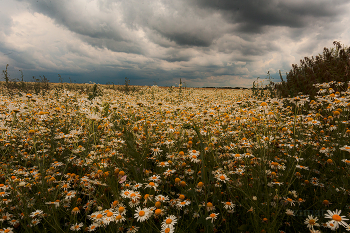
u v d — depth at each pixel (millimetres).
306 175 2363
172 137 3273
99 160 2225
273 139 2764
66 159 2807
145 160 2436
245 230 1656
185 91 13953
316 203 1880
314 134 3402
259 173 1983
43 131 3205
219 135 3170
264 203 1820
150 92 13188
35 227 1637
